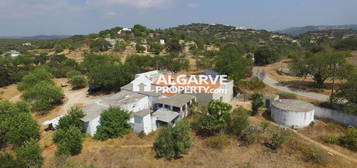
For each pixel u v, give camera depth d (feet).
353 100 111.34
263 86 177.47
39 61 322.55
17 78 247.29
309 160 88.22
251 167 85.20
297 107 118.73
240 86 176.35
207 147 100.78
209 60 273.13
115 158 94.27
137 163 90.33
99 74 184.65
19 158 85.81
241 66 180.65
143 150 100.12
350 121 111.65
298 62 191.83
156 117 119.44
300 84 180.55
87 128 115.34
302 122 113.29
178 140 94.02
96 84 195.62
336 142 99.04
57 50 407.44
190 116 132.57
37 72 208.54
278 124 118.01
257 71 229.86
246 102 152.97
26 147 89.66
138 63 263.90
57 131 107.76
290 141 99.91
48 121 128.98
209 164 88.58
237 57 206.90
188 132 99.45
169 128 98.78
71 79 216.33
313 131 109.60
